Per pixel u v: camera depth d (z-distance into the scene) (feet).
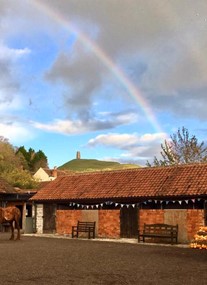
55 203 108.58
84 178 111.24
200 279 38.83
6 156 227.61
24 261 52.21
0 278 39.09
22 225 132.67
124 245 77.20
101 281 37.70
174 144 175.83
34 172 318.04
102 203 97.96
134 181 98.07
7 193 131.23
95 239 92.63
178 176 92.02
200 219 81.97
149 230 84.99
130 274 41.88
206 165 92.38
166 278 39.42
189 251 66.39
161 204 90.27
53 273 42.39
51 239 92.12
